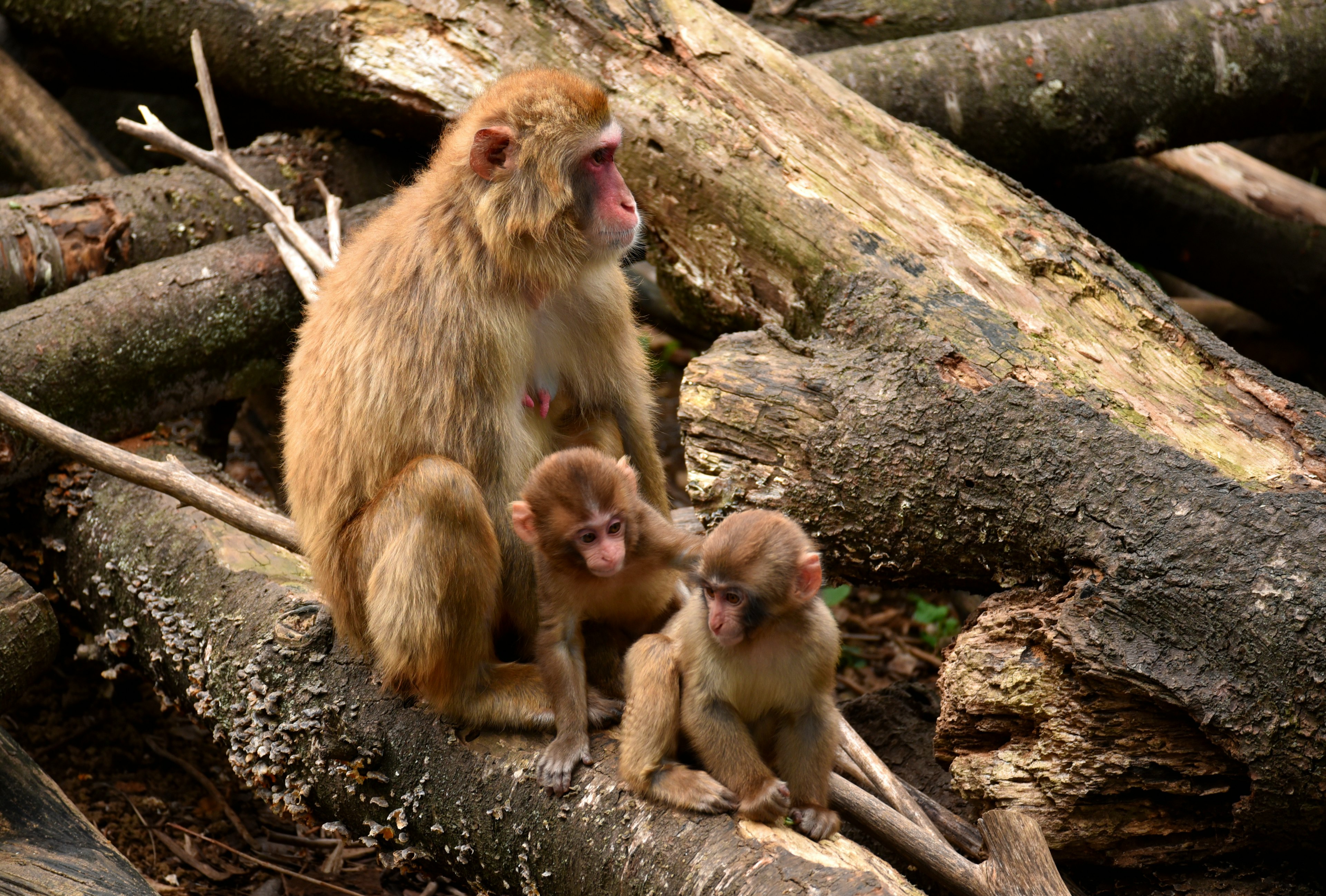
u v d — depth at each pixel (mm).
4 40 10992
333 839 7293
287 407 6031
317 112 9211
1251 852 5168
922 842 4895
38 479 7457
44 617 6145
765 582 4496
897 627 9727
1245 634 4867
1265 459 5523
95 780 7555
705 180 7555
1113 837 5211
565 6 8141
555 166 5559
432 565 5133
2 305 7953
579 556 4980
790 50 9805
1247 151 12898
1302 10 9484
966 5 10258
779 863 4379
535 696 5266
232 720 5926
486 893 5234
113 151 12289
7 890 5223
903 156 7629
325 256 7887
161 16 9461
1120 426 5523
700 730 4695
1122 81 9281
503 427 5582
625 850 4691
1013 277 6742
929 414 5746
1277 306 10969
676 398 12305
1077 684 5180
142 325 7629
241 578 6387
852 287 6660
